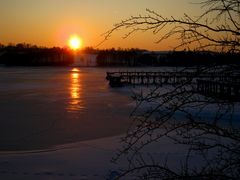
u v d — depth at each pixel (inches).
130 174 337.1
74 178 352.5
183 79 95.0
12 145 510.9
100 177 349.7
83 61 6097.4
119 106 960.9
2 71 3555.6
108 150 460.4
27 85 1753.2
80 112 854.5
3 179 354.6
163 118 98.3
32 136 574.9
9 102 1057.5
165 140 460.1
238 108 544.1
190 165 346.3
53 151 469.7
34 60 5226.4
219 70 92.9
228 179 93.8
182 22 95.7
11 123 698.8
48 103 1036.5
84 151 464.1
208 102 94.8
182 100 94.5
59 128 646.5
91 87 1646.2
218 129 95.7
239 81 93.2
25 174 369.4
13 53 5201.8
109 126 659.4
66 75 2812.5
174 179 100.5
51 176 361.1
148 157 393.4
